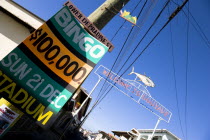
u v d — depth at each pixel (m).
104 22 4.05
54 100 2.98
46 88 2.98
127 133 24.58
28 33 5.92
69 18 3.34
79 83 3.18
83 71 3.27
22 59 2.92
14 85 2.79
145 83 13.05
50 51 3.12
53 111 2.92
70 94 3.09
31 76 2.92
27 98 2.82
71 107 15.03
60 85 3.07
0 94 2.69
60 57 3.18
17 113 2.76
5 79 2.76
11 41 5.75
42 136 14.01
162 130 19.05
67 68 3.19
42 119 2.83
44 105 2.90
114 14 4.15
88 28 3.79
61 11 3.28
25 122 10.49
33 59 2.99
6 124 2.68
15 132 9.49
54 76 3.07
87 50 3.39
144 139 21.22
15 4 6.02
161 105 13.20
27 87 2.86
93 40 3.46
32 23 5.98
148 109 13.20
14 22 5.93
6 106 2.73
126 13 4.23
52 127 18.30
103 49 3.46
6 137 8.16
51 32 3.17
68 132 25.48
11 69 2.83
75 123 32.03
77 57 3.29
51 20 3.19
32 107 2.82
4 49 5.63
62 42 3.23
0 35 5.72
